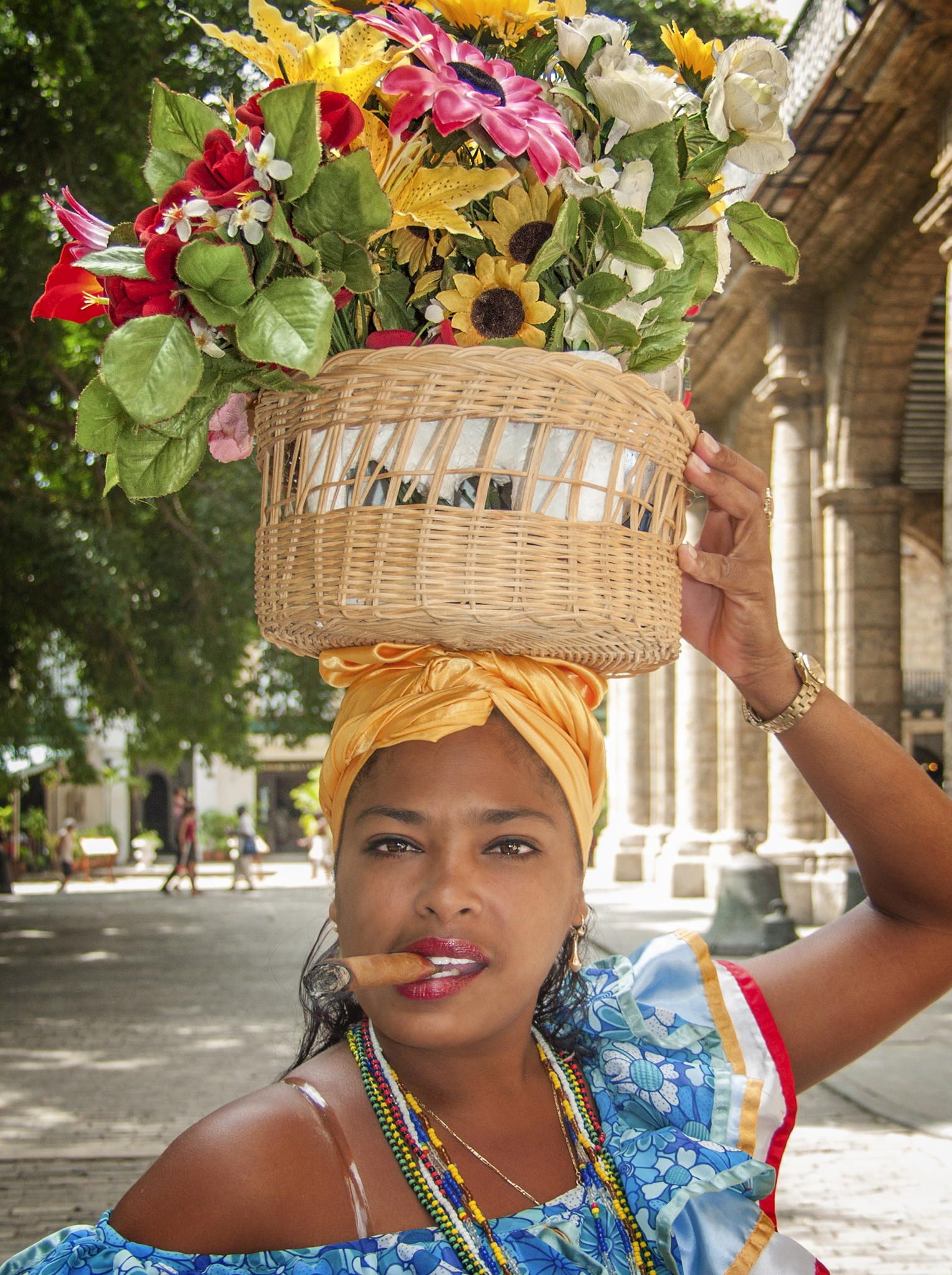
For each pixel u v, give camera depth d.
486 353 1.30
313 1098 1.38
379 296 1.51
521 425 1.32
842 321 12.62
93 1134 6.29
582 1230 1.40
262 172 1.26
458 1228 1.31
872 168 10.33
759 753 16.95
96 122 10.81
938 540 21.94
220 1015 9.85
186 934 16.70
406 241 1.54
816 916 13.20
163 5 10.14
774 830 13.77
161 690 18.19
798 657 1.65
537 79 1.61
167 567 14.95
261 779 43.75
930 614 26.75
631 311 1.49
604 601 1.34
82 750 21.17
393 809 1.38
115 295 1.31
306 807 37.59
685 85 1.69
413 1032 1.31
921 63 8.56
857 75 9.05
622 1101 1.60
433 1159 1.36
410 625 1.32
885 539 12.89
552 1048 1.62
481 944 1.34
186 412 1.34
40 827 37.69
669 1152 1.51
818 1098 7.05
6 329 11.31
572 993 1.66
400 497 1.31
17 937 16.58
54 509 13.70
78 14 10.10
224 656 16.14
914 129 9.62
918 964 1.69
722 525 1.63
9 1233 4.85
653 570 1.43
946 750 8.33
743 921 11.62
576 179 1.45
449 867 1.35
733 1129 1.57
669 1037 1.66
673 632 1.49
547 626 1.32
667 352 1.51
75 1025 9.47
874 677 12.84
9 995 11.06
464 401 1.30
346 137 1.32
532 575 1.30
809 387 13.30
